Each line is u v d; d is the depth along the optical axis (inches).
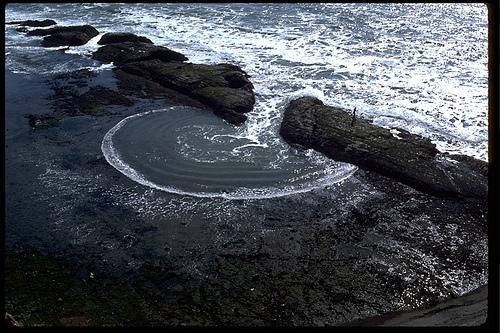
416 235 733.3
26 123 1002.1
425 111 1024.2
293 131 949.2
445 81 1147.3
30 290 628.4
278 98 1091.3
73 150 917.8
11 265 666.8
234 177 848.9
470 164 861.2
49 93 1122.0
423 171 838.5
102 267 669.3
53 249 698.2
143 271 664.4
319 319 605.0
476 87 1116.5
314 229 741.9
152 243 711.1
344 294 638.5
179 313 605.6
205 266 674.2
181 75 1152.2
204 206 782.5
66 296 623.2
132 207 780.0
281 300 627.5
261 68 1229.1
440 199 802.2
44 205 781.9
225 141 948.0
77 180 838.5
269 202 791.7
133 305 613.6
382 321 601.9
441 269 677.3
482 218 763.4
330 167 875.4
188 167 872.3
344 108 1034.7
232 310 612.4
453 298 636.1
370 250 705.0
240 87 1117.1
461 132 954.7
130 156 900.6
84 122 1008.2
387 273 669.3
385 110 1028.5
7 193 804.6
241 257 690.2
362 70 1209.4
